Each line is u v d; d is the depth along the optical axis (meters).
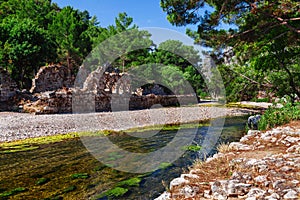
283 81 20.83
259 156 6.82
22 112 22.80
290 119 11.79
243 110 29.41
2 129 15.91
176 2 13.73
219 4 13.63
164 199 4.94
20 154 11.57
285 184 4.52
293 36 15.19
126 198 6.67
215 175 5.80
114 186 7.54
